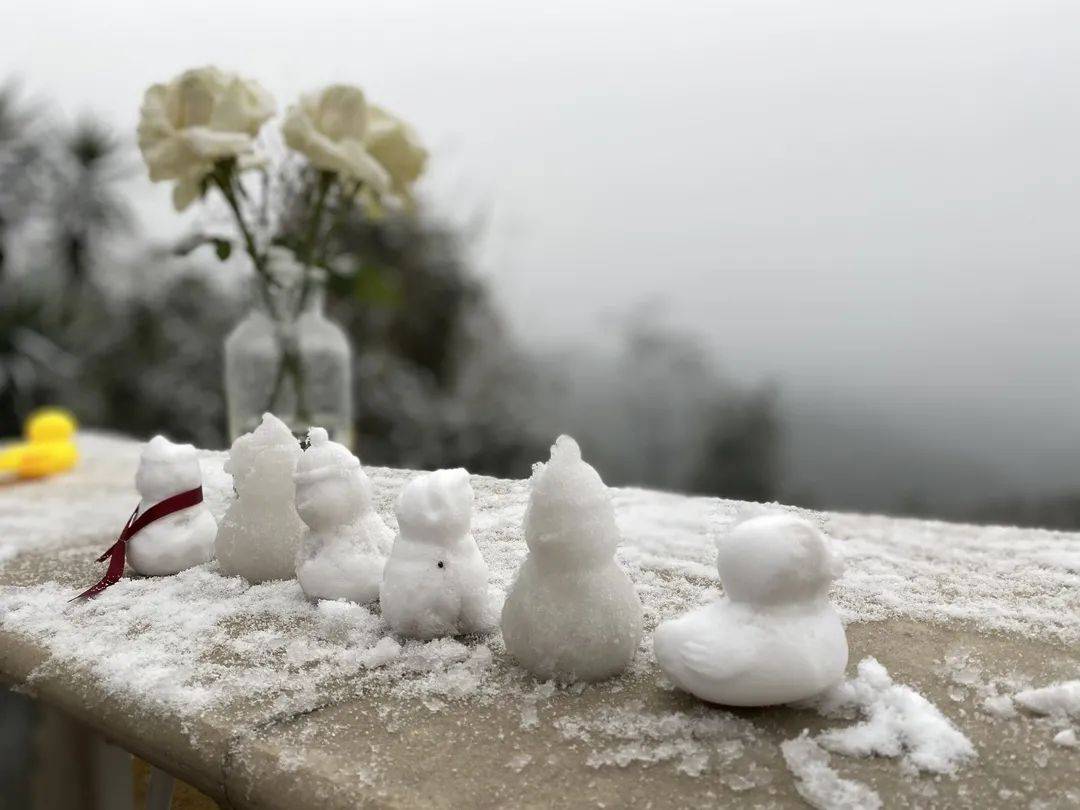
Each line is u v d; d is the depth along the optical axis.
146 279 1.50
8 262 1.61
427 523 0.34
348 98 0.55
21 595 0.42
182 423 1.39
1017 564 0.44
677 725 0.28
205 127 0.54
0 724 0.56
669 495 0.59
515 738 0.28
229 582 0.42
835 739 0.27
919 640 0.34
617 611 0.31
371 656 0.33
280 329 0.57
